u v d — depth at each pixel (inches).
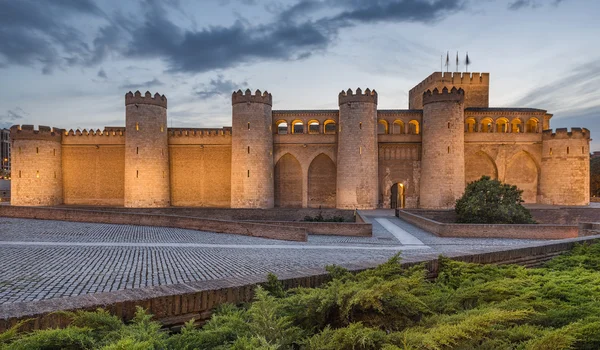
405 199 1865.2
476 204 1178.6
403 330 164.4
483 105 2096.5
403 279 187.3
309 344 154.6
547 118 1931.6
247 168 1752.0
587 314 186.7
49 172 1899.6
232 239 788.6
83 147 1957.4
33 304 190.2
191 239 760.3
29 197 1862.7
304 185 1873.8
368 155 1739.7
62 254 538.0
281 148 1888.5
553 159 1791.3
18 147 1865.2
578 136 1743.4
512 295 215.9
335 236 909.8
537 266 424.2
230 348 148.3
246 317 193.6
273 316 170.4
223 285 233.1
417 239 870.4
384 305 184.9
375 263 308.3
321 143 1873.8
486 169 1873.8
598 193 2918.3
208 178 1932.8
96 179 1953.7
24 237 712.4
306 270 280.8
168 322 209.8
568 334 138.9
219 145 1925.4
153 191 1812.3
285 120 1897.1
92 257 519.8
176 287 226.2
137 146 1785.2
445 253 367.6
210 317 222.5
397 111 1892.2
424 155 1775.3
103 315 174.4
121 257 526.9
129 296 206.5
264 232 844.0
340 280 235.8
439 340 135.8
